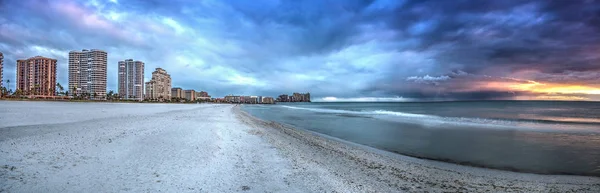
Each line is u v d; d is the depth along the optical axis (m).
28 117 20.44
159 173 6.17
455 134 15.95
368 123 23.75
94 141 9.48
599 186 6.75
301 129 19.41
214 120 21.97
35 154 7.28
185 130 13.73
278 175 6.54
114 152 7.95
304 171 7.02
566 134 15.23
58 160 6.82
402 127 20.02
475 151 11.06
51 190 4.90
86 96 148.38
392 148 11.84
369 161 8.95
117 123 16.22
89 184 5.30
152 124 16.23
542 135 15.03
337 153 10.11
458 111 40.62
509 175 7.63
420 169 8.09
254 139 11.97
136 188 5.20
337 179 6.52
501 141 13.35
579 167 8.47
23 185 5.05
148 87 199.12
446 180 7.02
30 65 151.88
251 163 7.52
